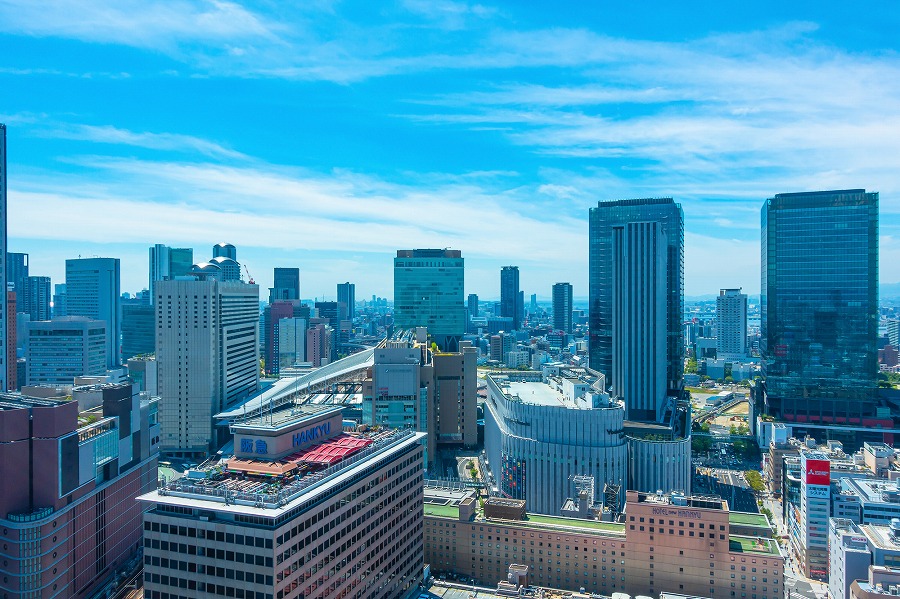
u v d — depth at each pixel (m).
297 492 163.12
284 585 152.38
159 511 162.00
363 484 191.38
